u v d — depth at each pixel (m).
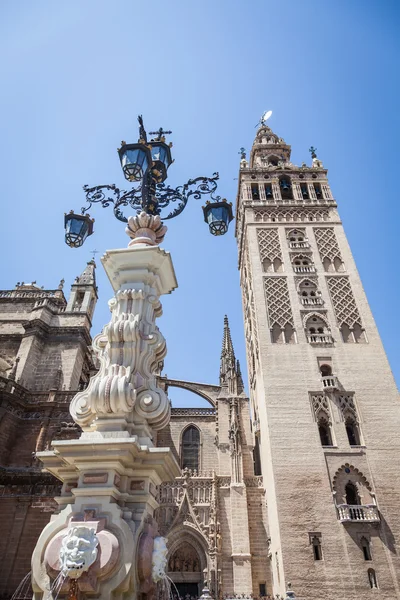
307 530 31.66
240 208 62.00
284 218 54.16
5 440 33.72
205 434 46.31
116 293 9.55
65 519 6.53
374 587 29.45
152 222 10.58
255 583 35.81
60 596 5.85
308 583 29.64
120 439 6.91
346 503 33.03
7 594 27.16
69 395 36.84
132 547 6.23
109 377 7.75
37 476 31.45
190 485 40.59
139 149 11.24
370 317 43.44
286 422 36.75
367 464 34.53
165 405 8.02
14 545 28.89
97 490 6.66
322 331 43.25
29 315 44.97
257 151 68.94
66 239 12.23
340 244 50.34
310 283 47.16
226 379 48.44
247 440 43.78
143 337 8.67
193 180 12.79
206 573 35.62
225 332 53.03
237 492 39.50
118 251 9.72
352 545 30.98
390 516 32.16
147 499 7.00
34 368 39.94
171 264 10.11
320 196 57.72
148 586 6.47
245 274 58.31
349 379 39.25
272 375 39.66
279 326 43.47
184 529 38.00
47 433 34.69
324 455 34.94
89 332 44.81
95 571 5.89
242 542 36.97
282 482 33.69
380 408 37.41
